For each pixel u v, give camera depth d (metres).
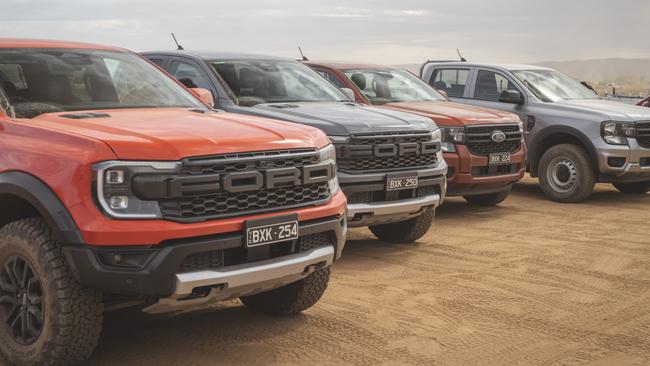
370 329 4.68
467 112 8.58
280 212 4.02
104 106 4.61
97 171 3.53
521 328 4.74
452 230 8.09
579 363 4.14
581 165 9.91
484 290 5.64
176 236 3.58
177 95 5.15
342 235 4.43
